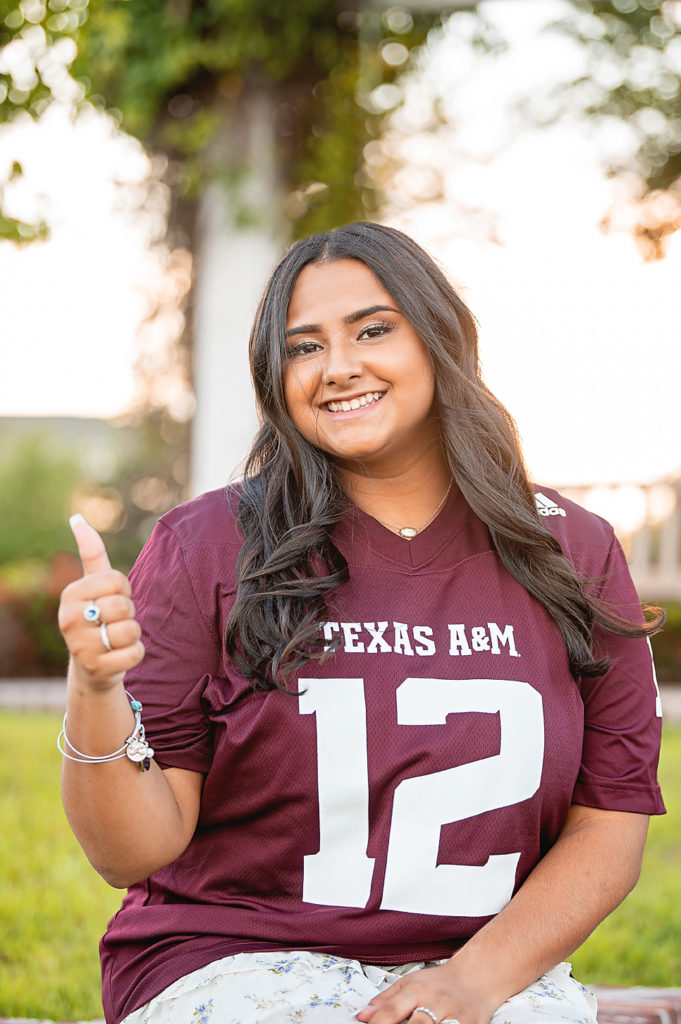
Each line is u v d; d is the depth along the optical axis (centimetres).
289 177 556
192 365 690
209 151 534
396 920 144
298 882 146
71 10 310
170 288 694
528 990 143
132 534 1459
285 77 541
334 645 147
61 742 135
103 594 126
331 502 159
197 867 152
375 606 153
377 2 537
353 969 141
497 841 149
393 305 160
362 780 145
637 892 356
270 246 546
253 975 136
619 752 164
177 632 152
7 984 274
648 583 963
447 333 164
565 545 171
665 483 956
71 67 316
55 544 1736
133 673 150
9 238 319
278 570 151
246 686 147
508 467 168
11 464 1786
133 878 144
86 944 304
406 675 148
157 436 1038
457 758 146
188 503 165
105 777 133
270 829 147
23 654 935
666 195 664
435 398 167
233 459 542
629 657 168
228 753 147
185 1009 135
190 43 500
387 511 166
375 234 165
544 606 160
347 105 557
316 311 160
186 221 562
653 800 163
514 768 149
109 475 1487
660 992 219
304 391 160
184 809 148
